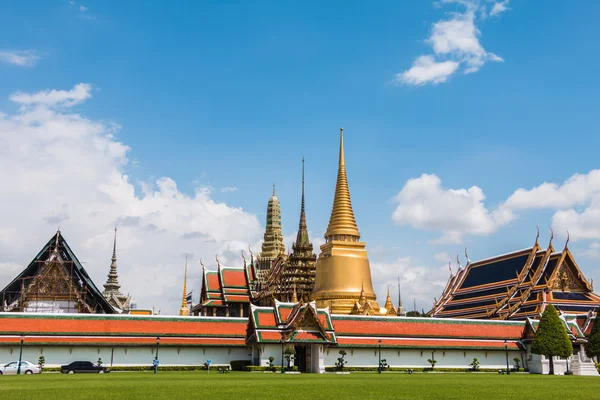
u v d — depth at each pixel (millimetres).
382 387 44438
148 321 87375
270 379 56469
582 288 109375
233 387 42969
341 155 132250
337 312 118312
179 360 86312
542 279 109812
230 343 88125
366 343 88000
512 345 95375
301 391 39406
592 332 89312
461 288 129000
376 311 120875
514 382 55406
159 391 38344
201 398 33281
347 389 41781
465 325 96625
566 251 109500
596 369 87000
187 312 139125
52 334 81562
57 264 106250
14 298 109875
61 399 32250
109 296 169375
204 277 148625
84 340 82125
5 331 79938
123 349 84375
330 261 123438
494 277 120562
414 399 33938
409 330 92562
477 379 61562
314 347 83750
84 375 66625
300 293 134375
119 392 37312
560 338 85500
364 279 123312
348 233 125500
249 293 147125
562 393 40312
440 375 73938
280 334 83062
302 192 148000
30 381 50625
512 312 108500
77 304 105562
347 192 129375
